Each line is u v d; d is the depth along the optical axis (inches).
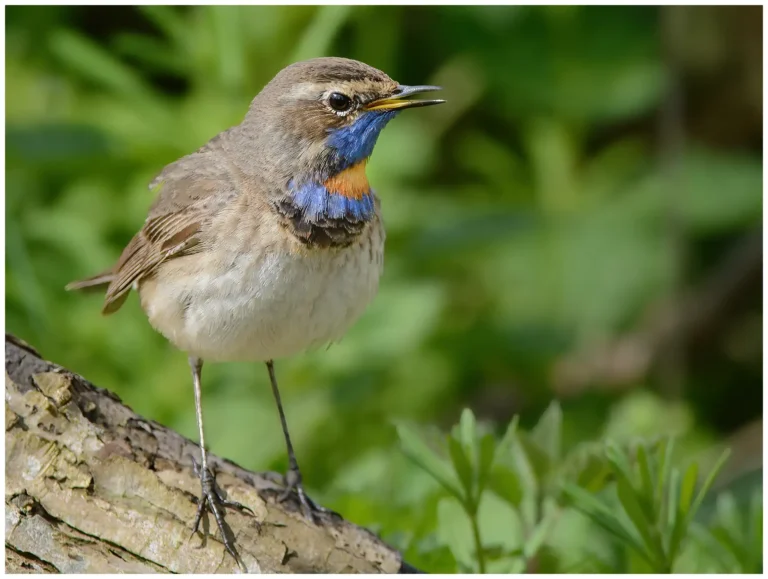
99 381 449.4
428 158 553.6
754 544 328.8
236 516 286.5
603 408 548.1
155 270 342.0
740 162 577.0
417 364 519.5
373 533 302.5
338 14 462.3
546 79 565.0
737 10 596.1
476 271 557.9
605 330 546.9
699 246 591.2
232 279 323.9
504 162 571.5
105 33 555.8
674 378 557.3
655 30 564.7
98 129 479.5
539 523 320.5
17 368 278.2
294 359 461.7
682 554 349.7
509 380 554.3
